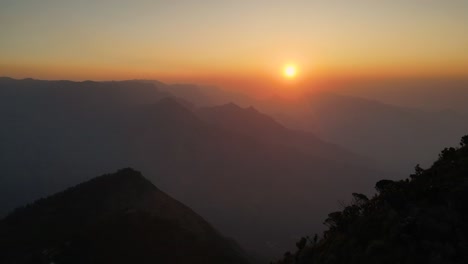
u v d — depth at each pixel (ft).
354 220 63.46
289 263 69.77
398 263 44.93
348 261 51.80
